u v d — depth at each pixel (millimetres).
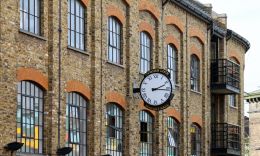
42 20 21359
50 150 21188
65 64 22203
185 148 30828
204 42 33656
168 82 25031
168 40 29750
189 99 31625
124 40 26156
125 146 25844
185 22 31375
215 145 35156
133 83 26406
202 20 33312
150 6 28016
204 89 33531
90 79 23734
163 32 29125
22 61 20203
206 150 33438
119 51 25953
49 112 21312
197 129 32969
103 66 24438
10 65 19625
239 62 39156
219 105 36719
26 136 20406
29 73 20500
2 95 19234
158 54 28625
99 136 24000
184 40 31234
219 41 36531
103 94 24359
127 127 26000
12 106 19641
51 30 21578
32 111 20750
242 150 39375
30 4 20969
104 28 24609
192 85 32500
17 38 20016
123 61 25984
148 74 25312
